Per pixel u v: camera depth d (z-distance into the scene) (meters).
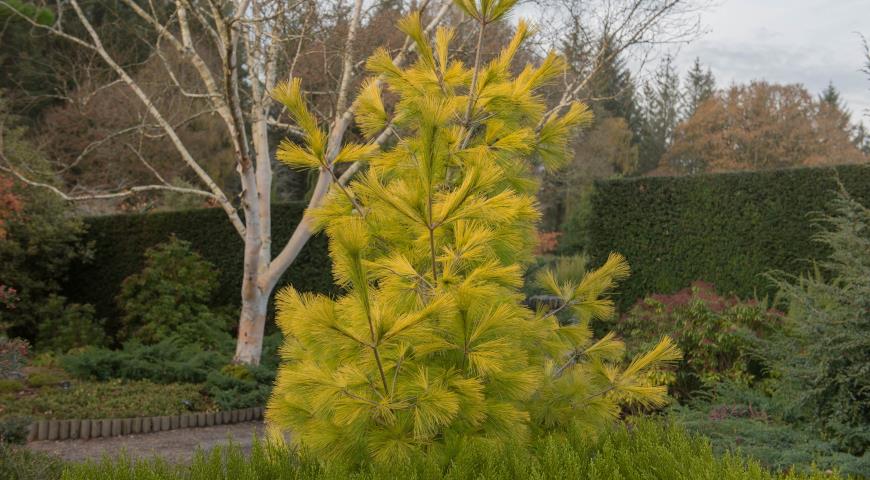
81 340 12.46
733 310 7.79
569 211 24.42
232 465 2.85
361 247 2.62
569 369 3.49
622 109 26.03
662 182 9.88
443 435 3.00
